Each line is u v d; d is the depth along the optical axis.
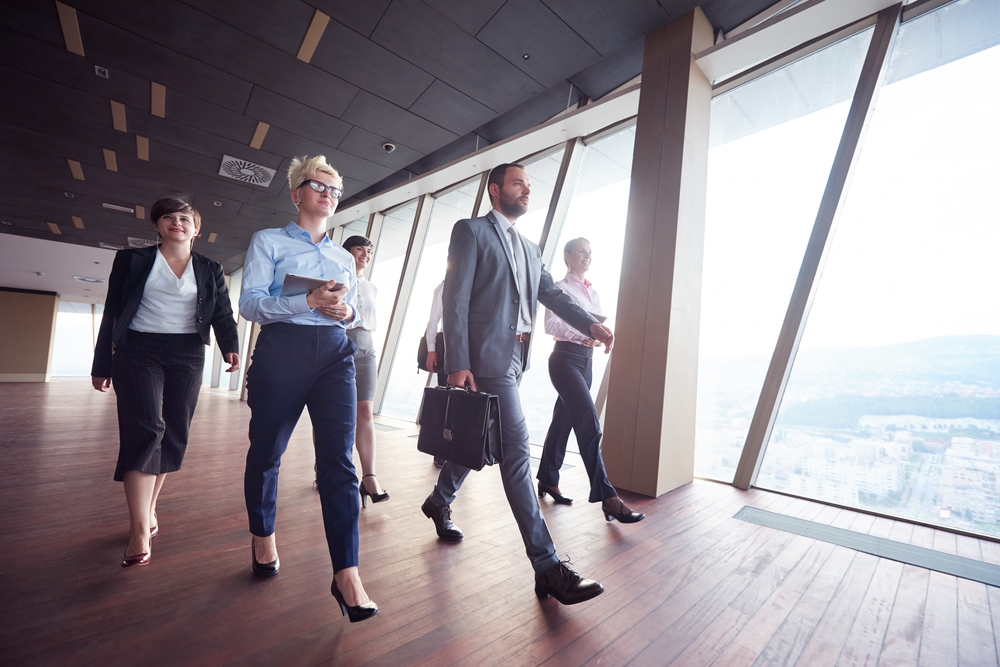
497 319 1.53
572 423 2.32
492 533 1.98
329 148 5.68
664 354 2.96
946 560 1.89
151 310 1.65
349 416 1.35
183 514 2.03
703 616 1.37
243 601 1.32
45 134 5.43
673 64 3.47
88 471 2.70
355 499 1.27
